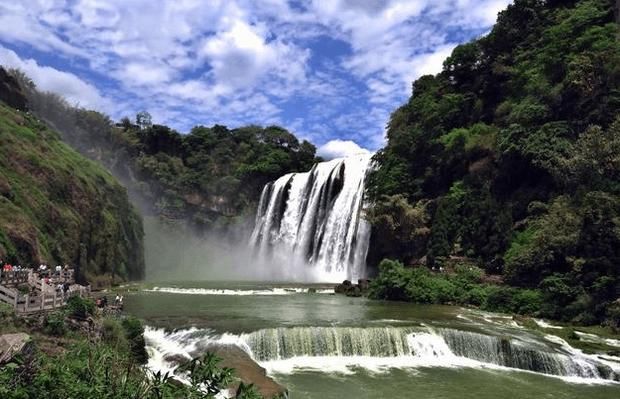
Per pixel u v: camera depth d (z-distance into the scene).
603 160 35.91
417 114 64.56
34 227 39.12
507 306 34.91
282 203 78.38
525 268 36.72
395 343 26.09
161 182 89.50
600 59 42.62
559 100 44.94
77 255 45.97
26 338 13.53
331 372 22.78
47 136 56.19
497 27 60.22
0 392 5.70
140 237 66.00
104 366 6.42
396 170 56.97
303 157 100.88
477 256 44.06
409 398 19.34
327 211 68.31
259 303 38.00
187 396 6.07
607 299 30.09
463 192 48.03
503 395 20.03
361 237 59.66
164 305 35.88
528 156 42.88
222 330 25.62
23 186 42.22
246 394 6.29
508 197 45.38
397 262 44.25
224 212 92.44
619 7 48.72
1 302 18.73
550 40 52.22
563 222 35.06
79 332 19.48
